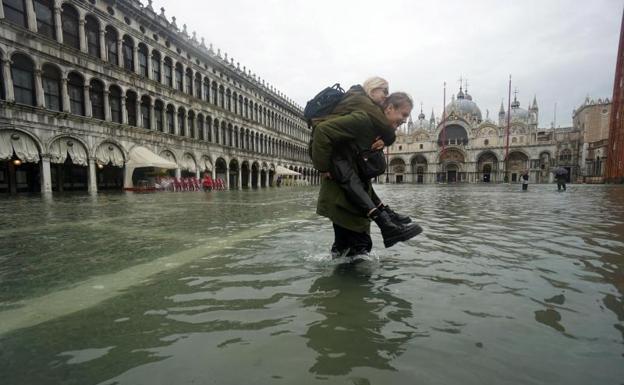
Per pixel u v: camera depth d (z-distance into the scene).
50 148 19.36
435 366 1.29
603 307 1.85
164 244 3.72
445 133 86.19
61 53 19.89
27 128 18.16
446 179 87.19
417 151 87.75
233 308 1.87
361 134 2.86
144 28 26.53
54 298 2.03
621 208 8.21
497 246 3.53
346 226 2.92
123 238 4.13
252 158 43.22
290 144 56.97
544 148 74.38
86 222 5.86
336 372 1.25
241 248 3.48
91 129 21.58
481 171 83.31
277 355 1.38
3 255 3.20
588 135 70.69
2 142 17.17
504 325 1.63
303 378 1.21
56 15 19.84
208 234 4.43
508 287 2.19
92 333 1.57
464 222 5.57
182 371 1.26
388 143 3.14
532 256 3.07
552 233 4.36
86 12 21.67
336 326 1.63
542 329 1.58
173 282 2.33
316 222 5.71
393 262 2.87
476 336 1.52
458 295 2.04
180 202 11.84
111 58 23.88
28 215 7.14
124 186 24.22
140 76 25.52
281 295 2.06
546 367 1.27
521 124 77.19
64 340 1.50
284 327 1.63
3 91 17.28
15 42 17.59
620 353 1.36
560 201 11.14
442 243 3.70
